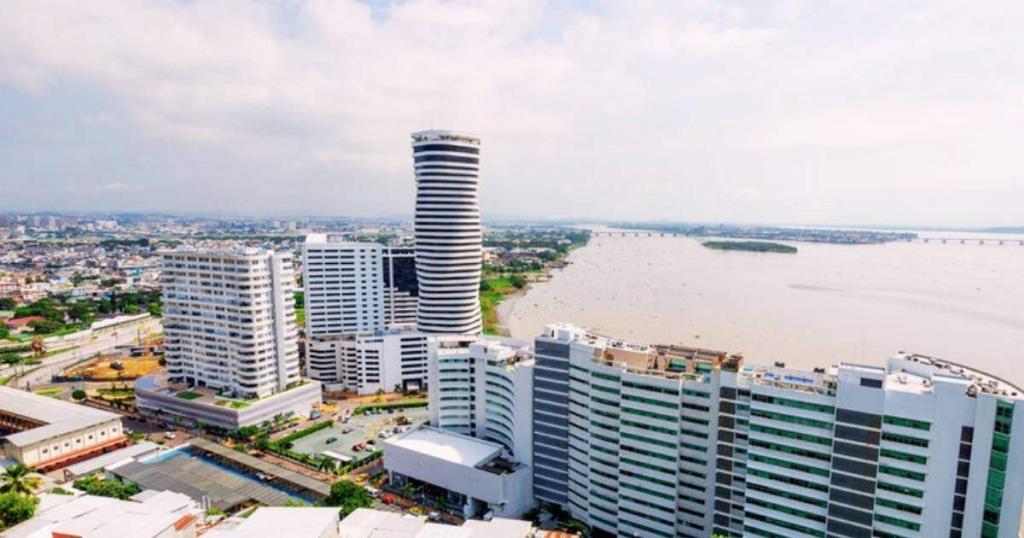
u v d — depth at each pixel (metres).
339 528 112.00
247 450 182.00
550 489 147.38
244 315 199.75
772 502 112.50
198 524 118.50
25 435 165.88
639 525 130.38
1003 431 91.69
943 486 96.94
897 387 101.75
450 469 147.88
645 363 129.25
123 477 156.62
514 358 167.00
